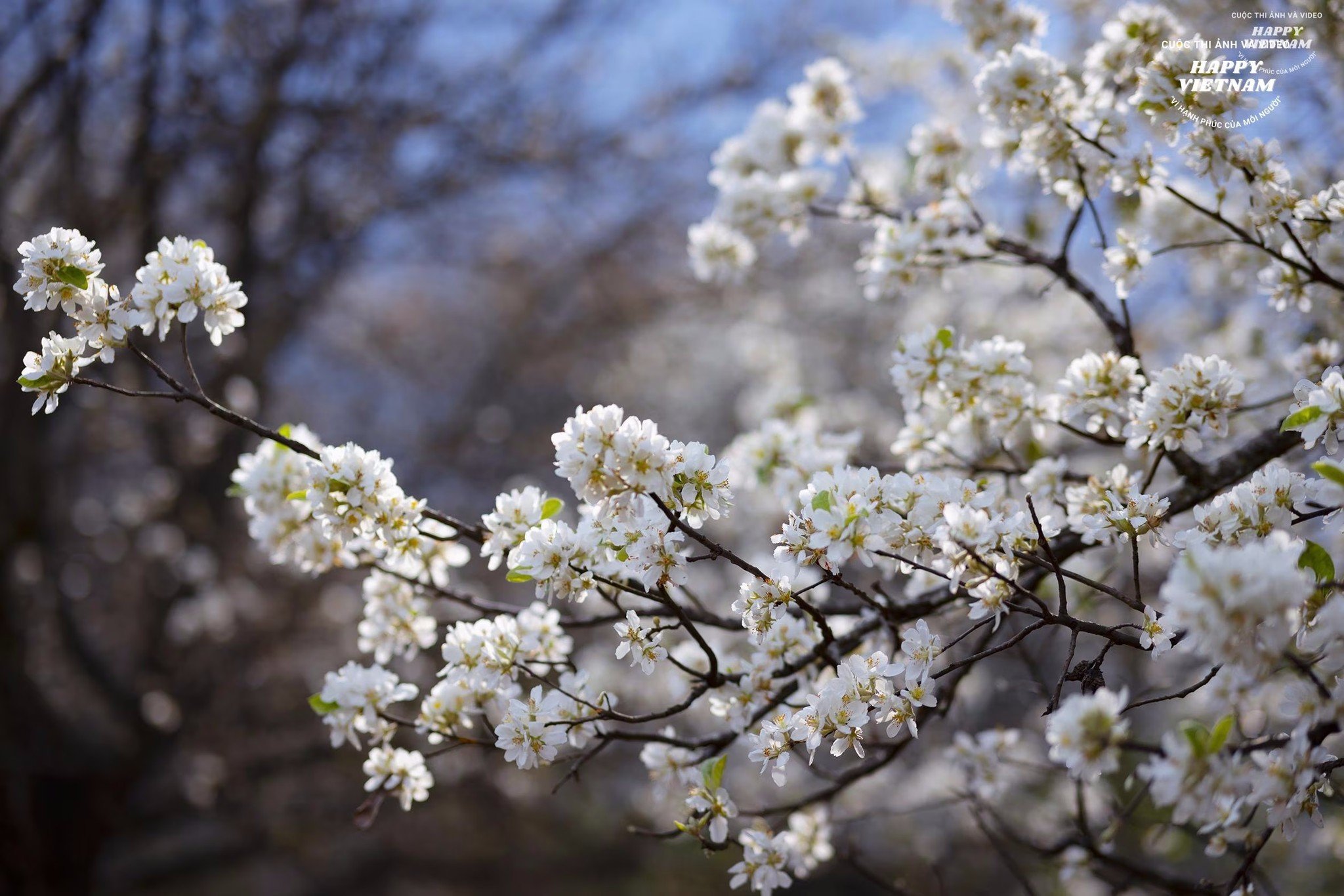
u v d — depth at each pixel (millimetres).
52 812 6484
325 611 6918
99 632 7500
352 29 7293
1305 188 2691
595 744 2975
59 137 5898
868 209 3012
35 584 6262
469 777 6797
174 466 6676
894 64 4605
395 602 2193
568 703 1885
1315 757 1447
